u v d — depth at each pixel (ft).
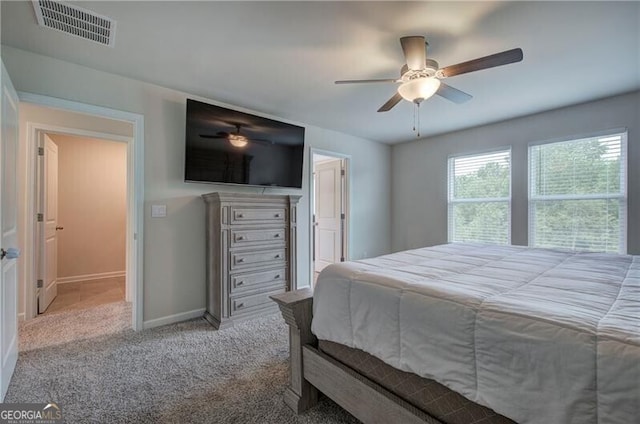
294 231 10.76
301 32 6.39
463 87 9.11
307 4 5.51
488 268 5.53
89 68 7.89
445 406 3.61
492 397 3.08
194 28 6.23
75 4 5.46
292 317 5.31
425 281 4.41
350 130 13.84
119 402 5.48
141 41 6.68
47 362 6.87
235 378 6.27
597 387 2.53
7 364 5.81
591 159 10.44
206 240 9.96
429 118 12.14
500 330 3.11
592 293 3.87
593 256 6.75
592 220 10.39
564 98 10.02
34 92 7.13
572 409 2.62
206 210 9.95
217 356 7.20
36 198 9.86
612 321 2.85
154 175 9.00
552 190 11.28
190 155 9.27
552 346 2.77
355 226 15.06
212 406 5.40
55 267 11.84
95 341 7.98
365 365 4.50
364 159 15.39
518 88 9.20
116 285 13.88
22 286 9.50
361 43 6.81
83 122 10.35
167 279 9.25
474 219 13.53
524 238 11.89
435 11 5.71
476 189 13.47
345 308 4.74
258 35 6.49
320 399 5.61
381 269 5.21
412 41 5.76
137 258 8.70
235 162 10.25
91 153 15.11
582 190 10.61
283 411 5.28
